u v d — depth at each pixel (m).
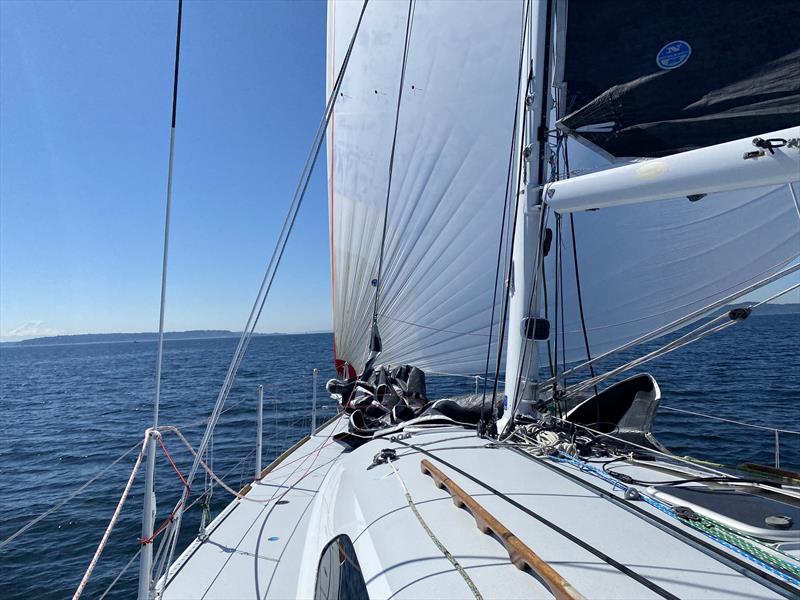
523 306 3.22
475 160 6.11
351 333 7.29
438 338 6.52
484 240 6.15
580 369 3.30
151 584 2.70
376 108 6.65
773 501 2.12
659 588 1.57
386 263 6.77
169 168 2.39
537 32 3.02
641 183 2.23
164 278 2.38
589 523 2.03
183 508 2.89
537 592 1.66
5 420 20.70
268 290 3.09
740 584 1.59
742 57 2.45
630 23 2.72
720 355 19.61
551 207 2.82
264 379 28.00
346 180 7.02
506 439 3.20
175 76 2.44
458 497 2.26
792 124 2.35
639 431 3.26
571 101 2.95
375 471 3.04
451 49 6.11
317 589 2.44
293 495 4.09
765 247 4.40
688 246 4.69
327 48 7.42
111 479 10.96
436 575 1.83
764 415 9.45
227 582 2.88
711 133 2.54
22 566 7.31
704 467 2.66
